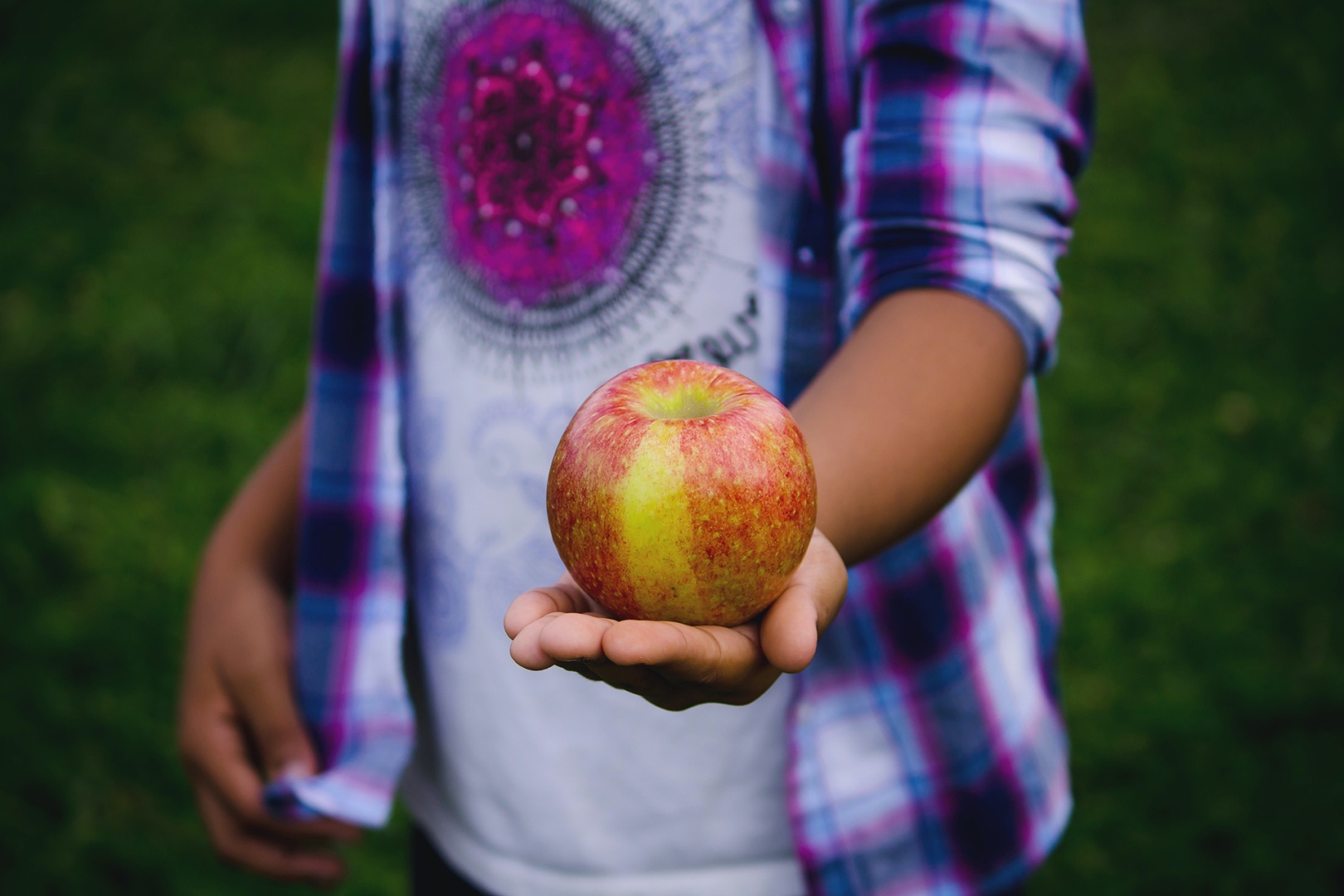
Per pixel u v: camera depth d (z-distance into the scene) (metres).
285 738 1.48
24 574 3.00
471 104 1.28
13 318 3.94
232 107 5.15
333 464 1.47
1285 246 4.14
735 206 1.19
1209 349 3.75
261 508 1.59
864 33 1.09
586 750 1.30
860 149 1.05
